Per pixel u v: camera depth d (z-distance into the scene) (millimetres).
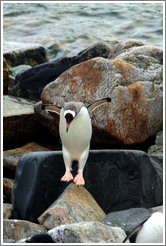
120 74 11344
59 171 9062
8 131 12398
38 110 12539
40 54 21281
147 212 8570
